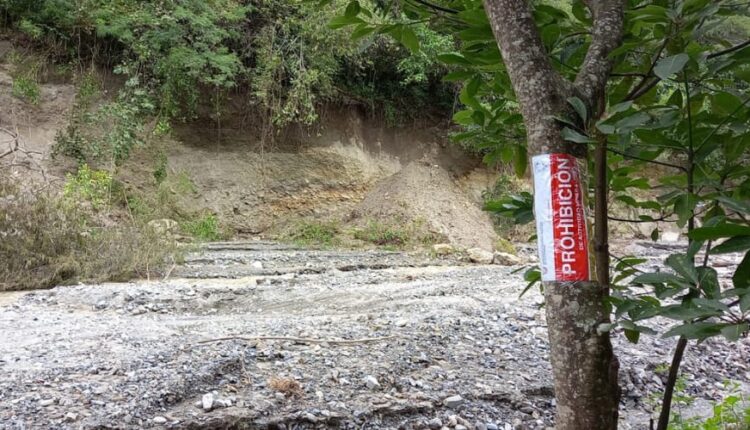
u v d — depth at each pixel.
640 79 2.45
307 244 13.44
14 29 12.66
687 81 1.86
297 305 7.21
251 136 15.08
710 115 1.93
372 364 4.46
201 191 14.30
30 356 4.48
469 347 5.09
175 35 12.76
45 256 8.37
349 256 11.57
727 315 1.46
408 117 17.22
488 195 16.94
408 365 4.54
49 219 8.70
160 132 12.79
